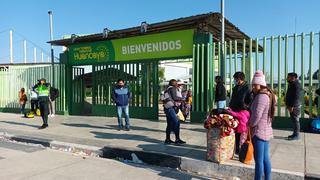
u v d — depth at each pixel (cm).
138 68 1420
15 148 905
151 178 636
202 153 746
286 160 679
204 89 1212
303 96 1025
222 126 651
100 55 1525
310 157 702
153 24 1248
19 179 621
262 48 1105
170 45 1305
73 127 1189
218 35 1391
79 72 1698
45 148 907
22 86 1850
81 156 816
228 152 667
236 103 709
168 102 843
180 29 1270
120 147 809
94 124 1259
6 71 1914
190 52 1251
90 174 658
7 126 1255
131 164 748
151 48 1360
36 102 1647
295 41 1036
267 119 522
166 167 725
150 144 853
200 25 1248
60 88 1664
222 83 1023
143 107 1415
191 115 1230
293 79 867
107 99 1524
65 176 643
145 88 1407
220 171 652
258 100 515
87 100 1731
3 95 1928
